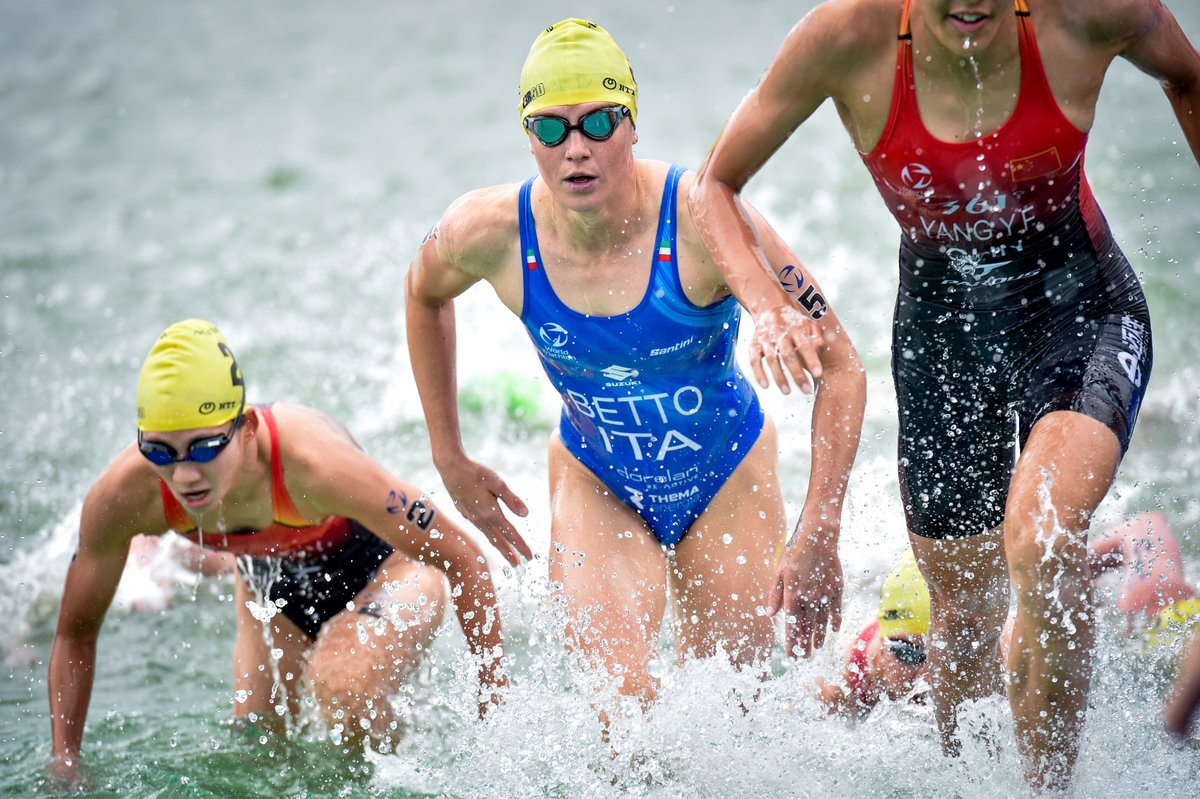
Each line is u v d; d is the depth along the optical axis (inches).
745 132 535.8
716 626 654.5
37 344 1341.0
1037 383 543.8
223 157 2011.6
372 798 622.2
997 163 505.4
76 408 1200.8
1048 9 480.1
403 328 1343.5
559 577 620.1
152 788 637.9
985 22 470.3
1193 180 1478.8
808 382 497.0
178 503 669.3
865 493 852.6
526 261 599.2
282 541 704.4
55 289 1494.8
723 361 624.7
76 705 674.2
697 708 608.1
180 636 862.5
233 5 3127.5
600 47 572.1
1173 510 838.5
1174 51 506.9
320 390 1198.9
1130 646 660.7
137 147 2091.5
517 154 1934.1
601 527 639.8
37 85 2487.7
